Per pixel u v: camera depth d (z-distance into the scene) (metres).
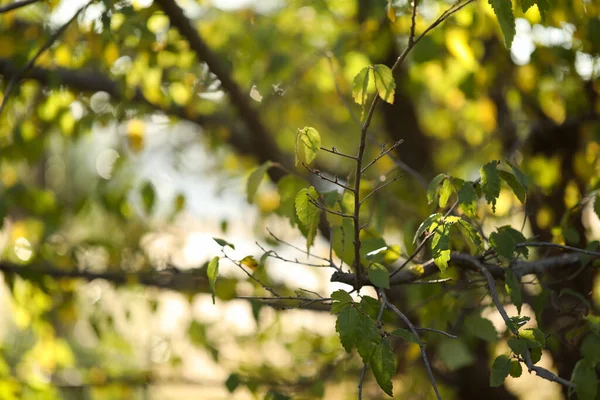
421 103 4.30
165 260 3.48
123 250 3.50
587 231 2.70
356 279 1.57
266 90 3.51
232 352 3.56
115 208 3.42
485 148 3.51
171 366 3.74
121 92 3.06
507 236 1.63
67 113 3.17
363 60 3.26
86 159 5.85
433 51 2.62
